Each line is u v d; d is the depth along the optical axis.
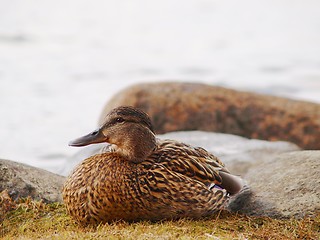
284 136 17.38
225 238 8.52
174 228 8.80
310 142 17.30
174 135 13.95
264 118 17.42
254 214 10.00
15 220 9.96
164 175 9.14
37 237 9.02
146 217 9.16
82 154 12.98
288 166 10.81
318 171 10.40
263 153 13.11
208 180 9.55
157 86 17.48
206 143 13.45
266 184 10.52
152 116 17.08
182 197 9.15
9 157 17.12
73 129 18.94
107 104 17.23
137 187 9.04
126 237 8.44
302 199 9.95
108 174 9.09
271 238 8.80
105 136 9.56
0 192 10.55
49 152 17.42
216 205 9.53
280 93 22.70
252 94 17.72
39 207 10.24
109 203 9.03
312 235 9.00
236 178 9.97
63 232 9.03
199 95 17.41
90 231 9.01
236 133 17.38
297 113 17.42
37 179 10.91
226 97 17.50
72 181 9.24
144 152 9.41
